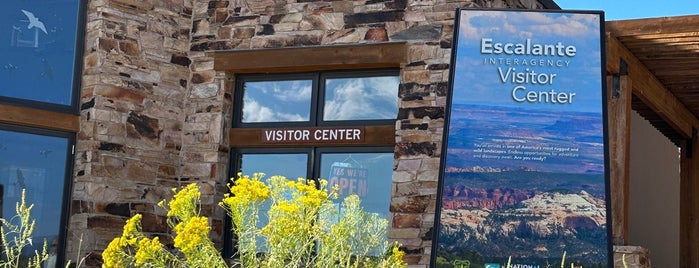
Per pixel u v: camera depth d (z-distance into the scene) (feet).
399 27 33.76
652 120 50.19
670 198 52.85
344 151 34.65
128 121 34.71
